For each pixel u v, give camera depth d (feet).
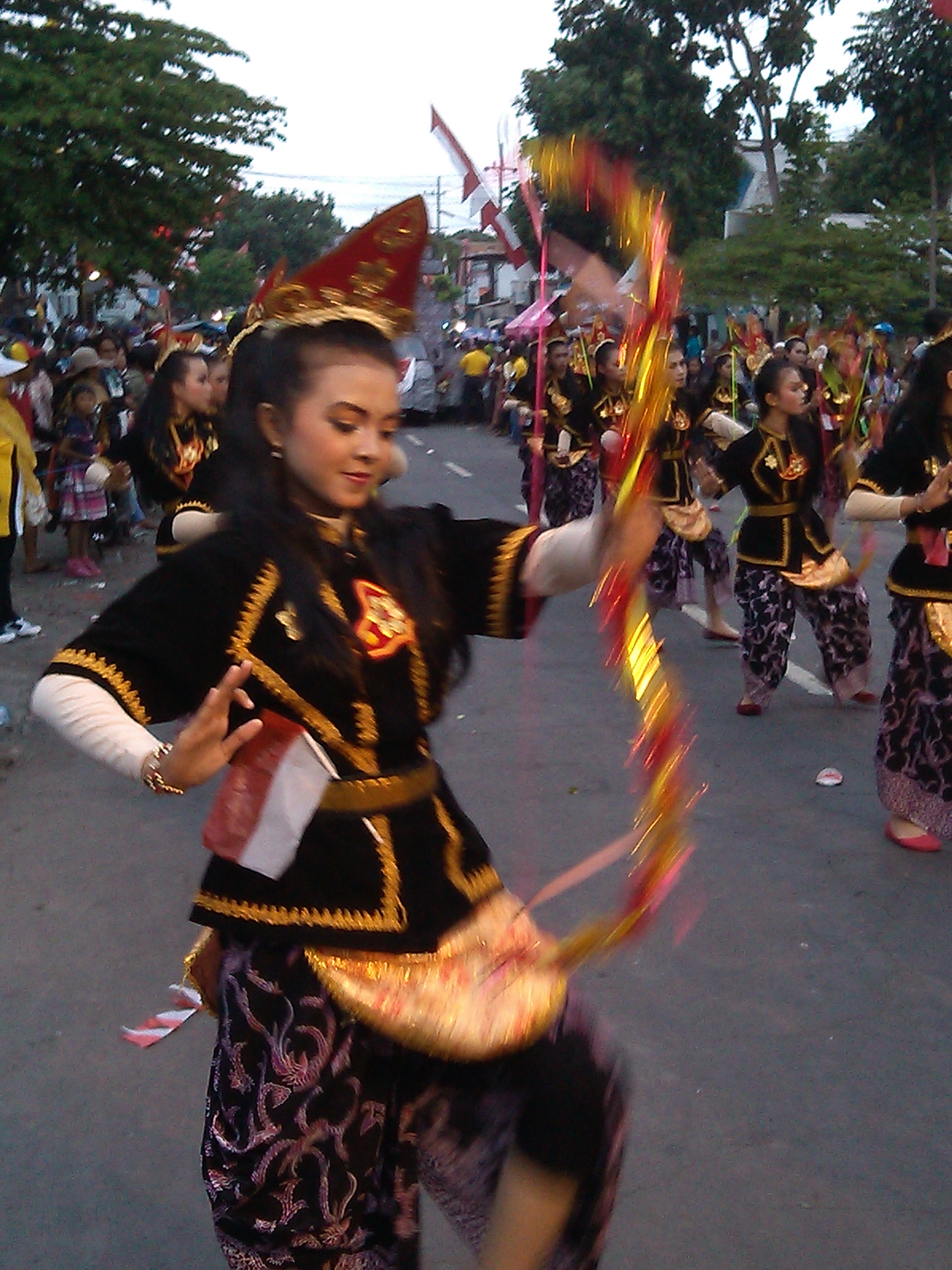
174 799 19.38
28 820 18.69
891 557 40.01
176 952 14.52
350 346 7.25
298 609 7.09
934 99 58.90
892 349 52.75
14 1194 10.49
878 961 14.16
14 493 28.99
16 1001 13.52
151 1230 10.07
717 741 21.79
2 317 73.41
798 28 66.08
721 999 13.37
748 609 22.99
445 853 7.54
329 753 7.24
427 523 7.91
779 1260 9.64
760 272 64.59
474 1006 7.12
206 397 19.77
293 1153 7.04
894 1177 10.58
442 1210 8.01
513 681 25.70
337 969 7.06
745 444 22.45
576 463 38.24
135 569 38.60
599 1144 7.23
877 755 17.21
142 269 60.03
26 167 52.85
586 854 17.07
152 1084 12.01
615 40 65.41
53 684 6.91
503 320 97.86
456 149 7.84
